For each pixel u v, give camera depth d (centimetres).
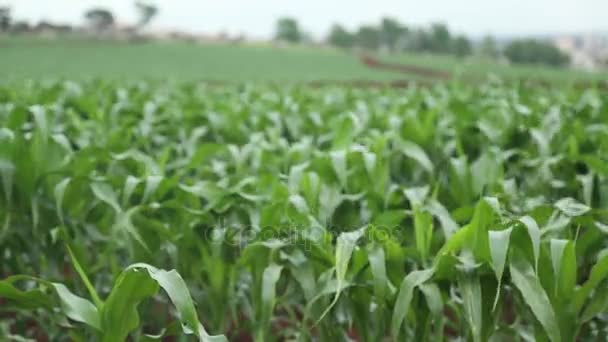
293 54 6412
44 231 367
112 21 7531
